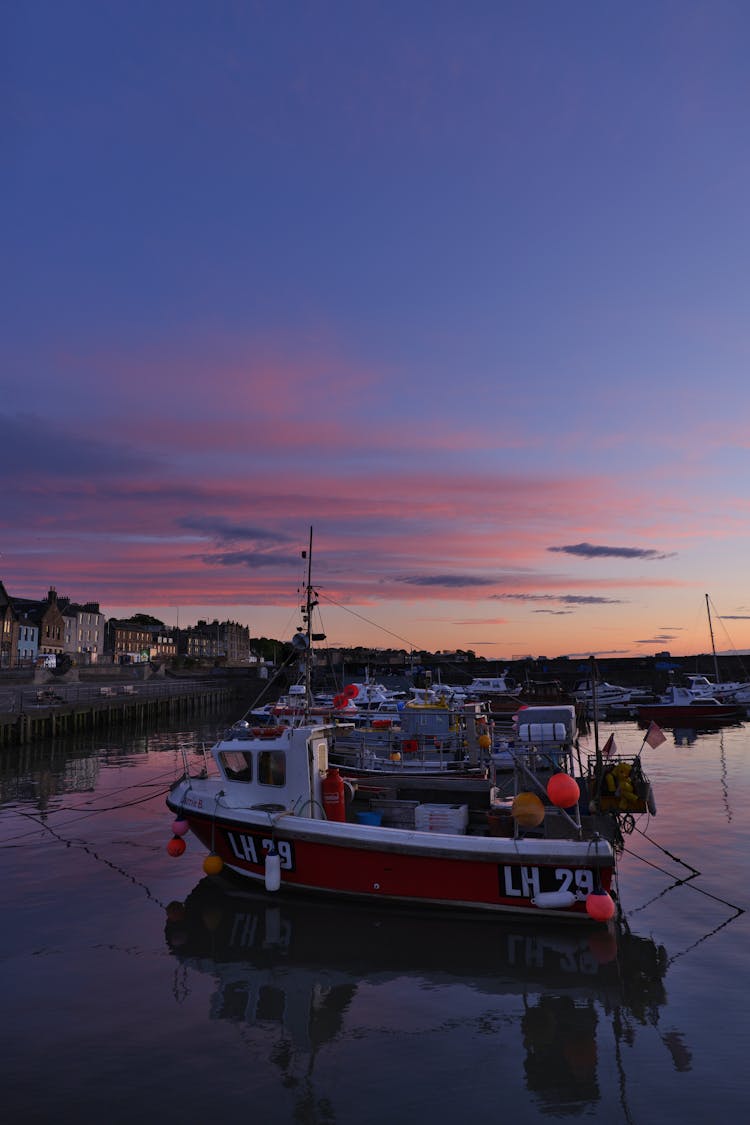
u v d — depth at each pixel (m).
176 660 110.88
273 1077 7.19
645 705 50.16
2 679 58.34
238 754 13.43
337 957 10.12
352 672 85.00
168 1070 7.33
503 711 41.22
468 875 11.34
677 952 10.17
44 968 9.85
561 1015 8.43
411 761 19.97
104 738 40.72
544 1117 6.53
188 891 13.14
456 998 8.89
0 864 15.02
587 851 10.68
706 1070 7.26
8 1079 7.17
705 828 17.34
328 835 11.85
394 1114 6.59
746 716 48.69
